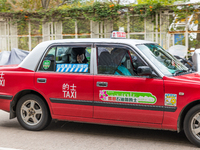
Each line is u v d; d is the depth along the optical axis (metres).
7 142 4.92
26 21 13.88
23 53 11.70
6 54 11.99
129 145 4.70
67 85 5.12
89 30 13.09
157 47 5.51
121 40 5.05
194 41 11.84
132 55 4.87
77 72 5.11
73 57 5.20
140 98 4.68
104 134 5.38
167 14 12.01
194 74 4.96
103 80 4.89
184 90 4.44
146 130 5.63
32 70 5.44
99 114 4.97
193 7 11.61
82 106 5.06
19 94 5.64
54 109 5.27
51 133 5.44
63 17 13.35
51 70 5.32
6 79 5.60
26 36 13.95
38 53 5.46
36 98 5.43
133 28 12.46
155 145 4.69
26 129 5.59
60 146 4.68
